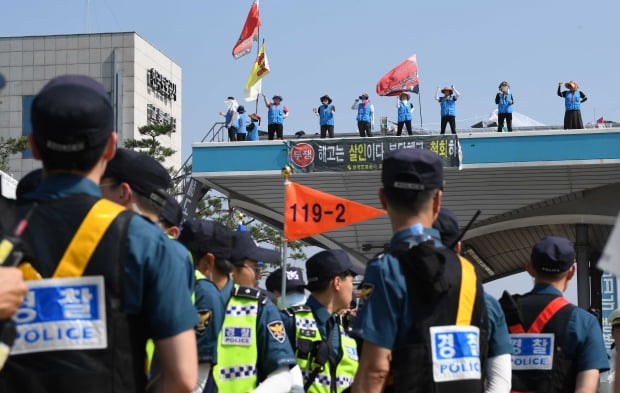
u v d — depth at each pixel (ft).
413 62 114.62
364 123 112.57
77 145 10.93
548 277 19.88
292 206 33.27
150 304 10.81
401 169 14.32
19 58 189.88
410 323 13.64
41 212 10.80
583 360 19.27
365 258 122.21
